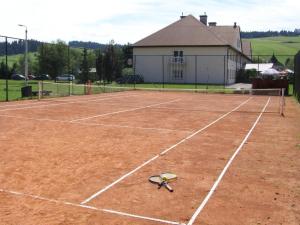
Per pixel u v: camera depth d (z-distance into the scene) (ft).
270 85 115.34
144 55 174.91
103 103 77.36
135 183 23.70
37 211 19.02
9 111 59.57
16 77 193.77
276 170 27.09
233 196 21.65
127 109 66.18
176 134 41.04
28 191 21.95
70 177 24.73
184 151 32.63
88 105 72.08
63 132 41.09
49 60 164.55
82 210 19.26
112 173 25.75
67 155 30.58
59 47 164.76
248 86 163.22
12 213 18.71
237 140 38.14
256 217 18.70
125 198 21.08
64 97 92.07
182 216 18.72
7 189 22.26
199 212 19.25
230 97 103.14
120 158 29.86
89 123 48.06
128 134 40.57
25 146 33.68
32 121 48.88
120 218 18.37
